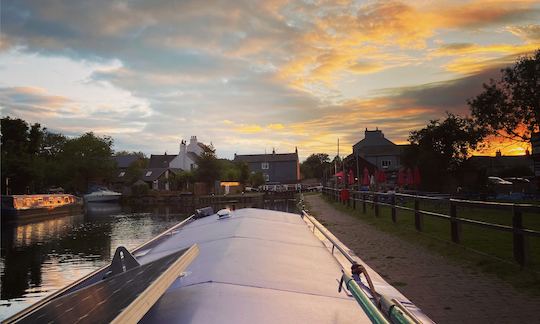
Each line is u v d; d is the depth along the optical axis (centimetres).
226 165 9281
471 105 3231
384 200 2720
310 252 436
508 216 1853
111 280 238
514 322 526
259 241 441
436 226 1518
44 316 183
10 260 2294
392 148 7856
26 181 6862
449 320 544
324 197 4778
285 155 12319
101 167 8519
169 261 214
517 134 3173
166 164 11725
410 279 754
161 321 221
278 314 240
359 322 248
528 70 3009
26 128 7344
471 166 3350
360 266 279
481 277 735
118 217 4856
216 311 231
